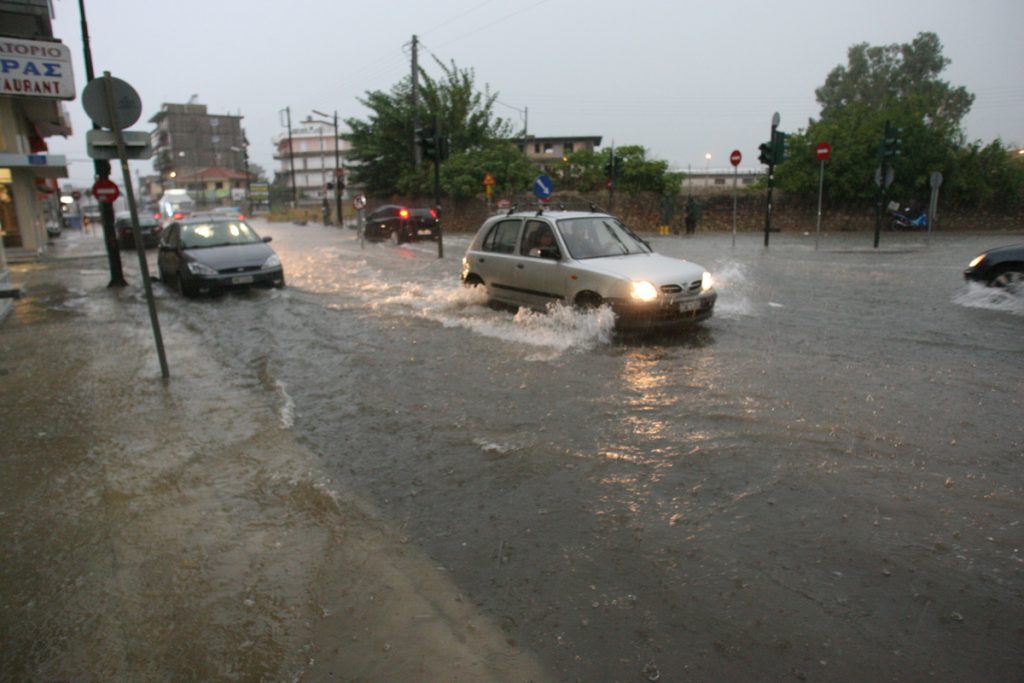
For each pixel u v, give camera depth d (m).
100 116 6.17
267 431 5.20
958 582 2.98
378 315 9.88
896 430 4.80
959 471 4.11
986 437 4.65
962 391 5.69
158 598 3.06
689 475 4.15
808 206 29.88
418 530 3.62
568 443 4.75
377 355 7.49
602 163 33.03
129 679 2.55
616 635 2.71
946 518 3.54
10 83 17.08
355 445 4.87
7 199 24.12
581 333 7.93
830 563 3.16
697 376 6.30
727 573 3.11
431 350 7.63
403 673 2.53
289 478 4.33
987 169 27.89
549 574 3.16
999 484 3.92
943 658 2.52
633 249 8.84
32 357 7.89
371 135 40.19
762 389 5.84
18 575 3.28
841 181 28.31
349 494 4.08
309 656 2.65
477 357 7.25
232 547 3.50
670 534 3.47
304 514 3.84
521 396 5.86
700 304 7.88
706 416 5.19
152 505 4.00
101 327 9.74
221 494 4.12
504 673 2.51
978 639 2.62
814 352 7.12
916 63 61.28
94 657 2.68
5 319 10.66
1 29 20.95
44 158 21.97
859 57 63.56
